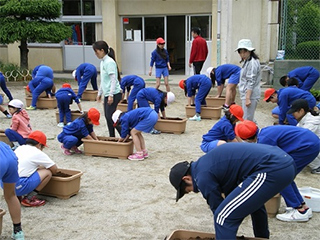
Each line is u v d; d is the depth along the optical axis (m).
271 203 4.45
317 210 4.65
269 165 2.88
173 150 7.04
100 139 6.98
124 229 4.26
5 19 14.38
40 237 4.09
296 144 3.96
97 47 6.71
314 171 5.87
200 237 3.62
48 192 5.05
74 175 5.07
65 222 4.41
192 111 9.40
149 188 5.35
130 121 6.39
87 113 6.68
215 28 15.16
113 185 5.45
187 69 16.61
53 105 10.48
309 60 11.99
